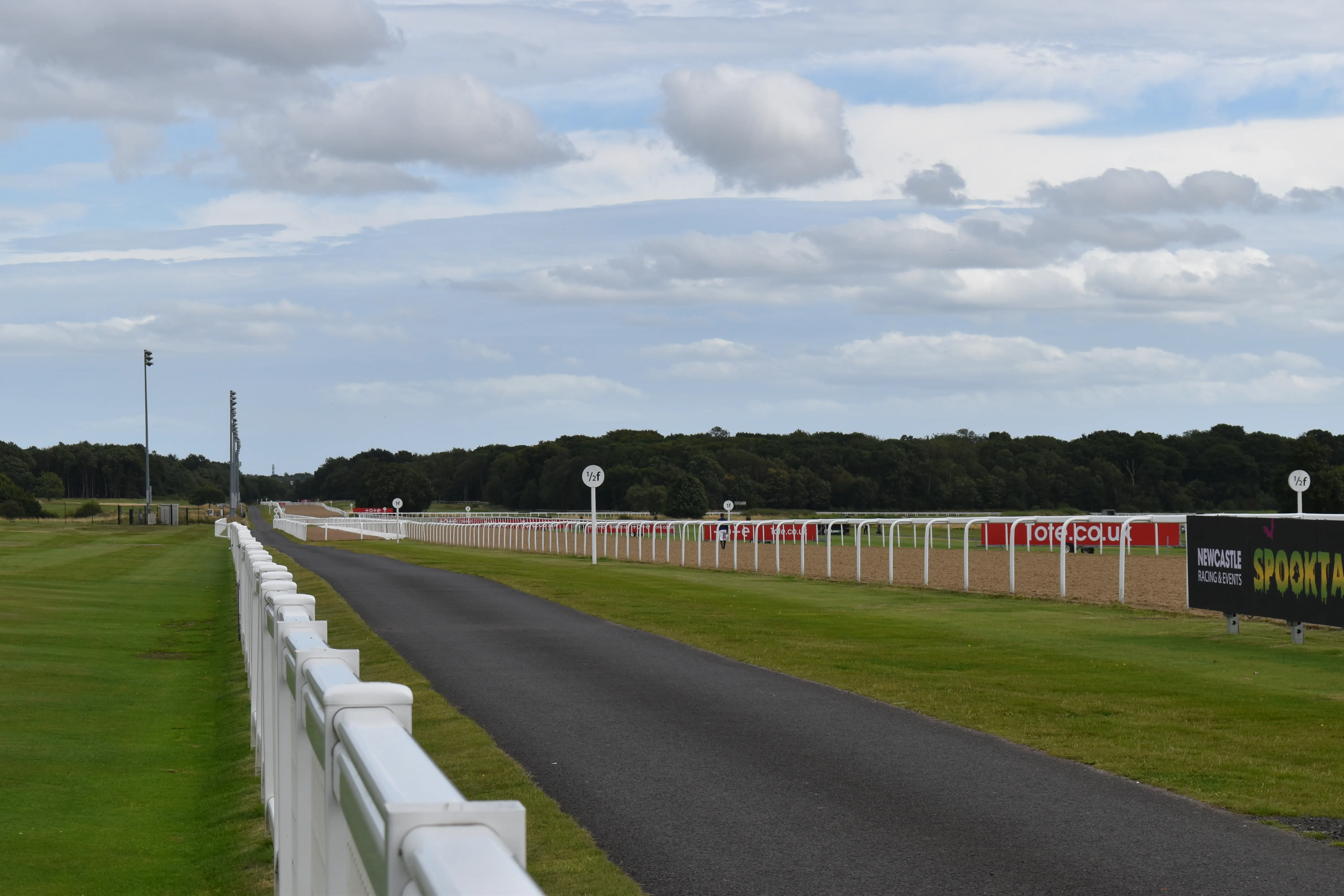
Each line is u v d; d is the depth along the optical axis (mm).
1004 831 6535
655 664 13289
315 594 22672
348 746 2066
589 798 7254
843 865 5934
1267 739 9219
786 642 15570
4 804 7297
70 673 13078
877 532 79562
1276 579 16219
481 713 10156
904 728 9547
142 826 6930
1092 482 153375
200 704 11516
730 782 7668
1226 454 151750
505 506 175125
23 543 43438
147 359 72375
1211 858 6055
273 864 5801
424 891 1298
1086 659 14227
